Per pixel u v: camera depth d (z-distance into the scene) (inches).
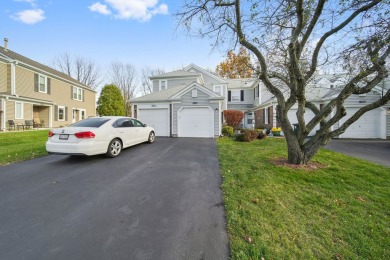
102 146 240.5
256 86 821.9
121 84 1444.4
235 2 202.8
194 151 304.0
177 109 520.1
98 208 122.4
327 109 212.1
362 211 123.8
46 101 730.8
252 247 88.4
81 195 141.4
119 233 97.2
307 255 85.8
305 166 217.2
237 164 225.1
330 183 169.0
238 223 106.5
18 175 183.8
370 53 188.9
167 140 434.3
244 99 917.2
